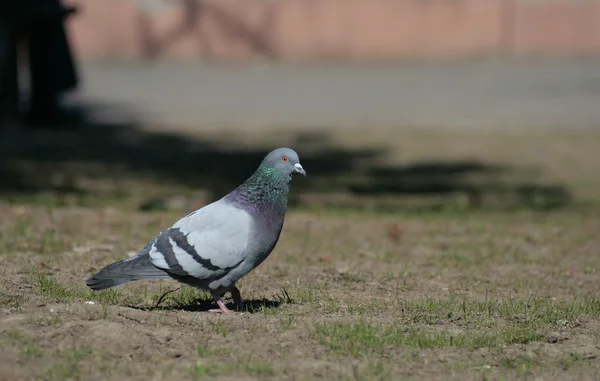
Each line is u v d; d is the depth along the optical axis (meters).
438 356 6.69
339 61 49.78
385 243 12.05
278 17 49.91
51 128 27.77
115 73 44.12
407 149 24.59
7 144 24.02
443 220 14.17
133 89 38.47
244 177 19.58
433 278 10.00
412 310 8.16
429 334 7.18
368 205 15.98
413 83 39.88
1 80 25.41
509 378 6.25
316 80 41.56
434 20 49.62
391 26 49.78
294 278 9.72
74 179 18.53
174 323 7.14
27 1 24.64
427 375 6.24
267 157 7.41
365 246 11.78
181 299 8.30
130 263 7.12
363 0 49.59
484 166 21.73
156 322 7.11
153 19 49.72
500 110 32.00
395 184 18.98
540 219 14.73
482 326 7.70
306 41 50.03
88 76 42.75
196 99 35.62
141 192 16.80
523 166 21.69
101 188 17.30
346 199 16.75
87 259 9.99
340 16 49.78
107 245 10.87
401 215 14.66
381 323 7.56
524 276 10.23
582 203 16.69
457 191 18.12
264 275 9.83
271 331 7.05
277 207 7.43
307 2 49.75
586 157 22.95
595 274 10.47
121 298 8.25
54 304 7.48
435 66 46.62
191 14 49.75
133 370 6.03
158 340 6.63
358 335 6.93
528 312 8.25
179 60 49.97
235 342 6.71
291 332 7.03
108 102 34.44
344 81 41.00
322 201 16.41
